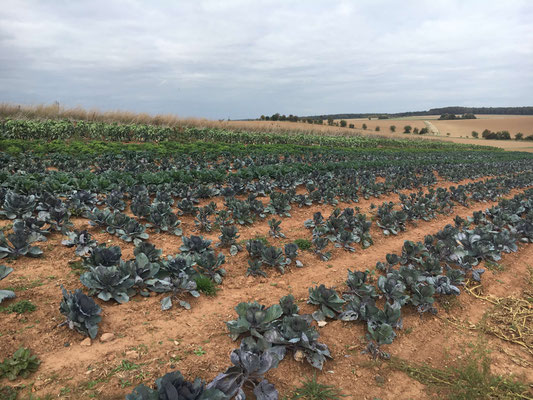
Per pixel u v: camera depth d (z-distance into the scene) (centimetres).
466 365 460
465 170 2548
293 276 696
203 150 2405
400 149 4650
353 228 971
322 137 4503
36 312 470
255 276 677
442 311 610
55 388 354
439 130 12681
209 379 391
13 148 1638
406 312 590
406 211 1188
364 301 570
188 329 484
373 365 446
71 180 1046
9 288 518
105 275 516
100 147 2009
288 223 1027
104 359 404
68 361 394
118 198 954
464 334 546
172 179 1208
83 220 846
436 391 411
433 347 503
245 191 1295
